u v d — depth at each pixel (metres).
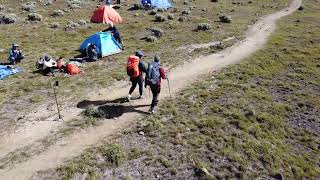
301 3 77.25
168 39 38.56
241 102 22.34
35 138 17.61
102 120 19.31
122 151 16.33
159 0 59.34
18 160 15.89
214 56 32.41
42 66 27.06
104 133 18.03
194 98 22.50
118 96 22.55
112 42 32.22
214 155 16.75
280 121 20.89
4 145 17.03
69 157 16.06
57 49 33.59
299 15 62.00
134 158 16.12
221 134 18.44
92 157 15.99
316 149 18.83
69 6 57.72
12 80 25.30
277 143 18.59
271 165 16.67
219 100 22.47
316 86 27.08
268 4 73.06
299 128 20.69
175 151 16.81
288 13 63.69
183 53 33.09
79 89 23.59
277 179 15.92
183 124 19.16
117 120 19.34
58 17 49.84
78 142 17.23
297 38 41.75
